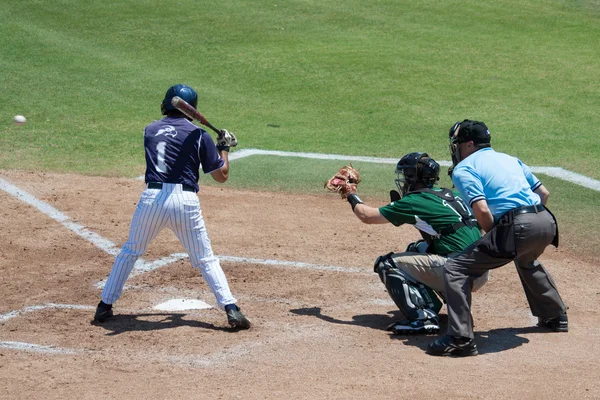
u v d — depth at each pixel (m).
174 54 64.19
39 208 33.66
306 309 22.94
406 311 20.84
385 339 20.42
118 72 60.00
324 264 27.36
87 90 55.97
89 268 26.59
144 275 25.88
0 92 54.53
